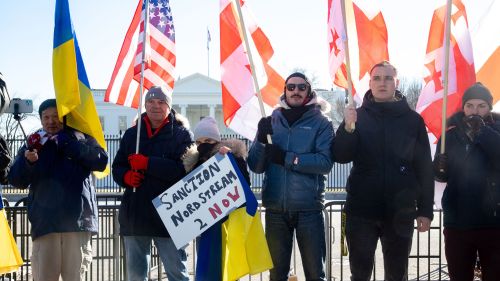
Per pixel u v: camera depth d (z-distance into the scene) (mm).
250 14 7188
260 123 5629
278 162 5535
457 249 5266
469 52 6770
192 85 53375
